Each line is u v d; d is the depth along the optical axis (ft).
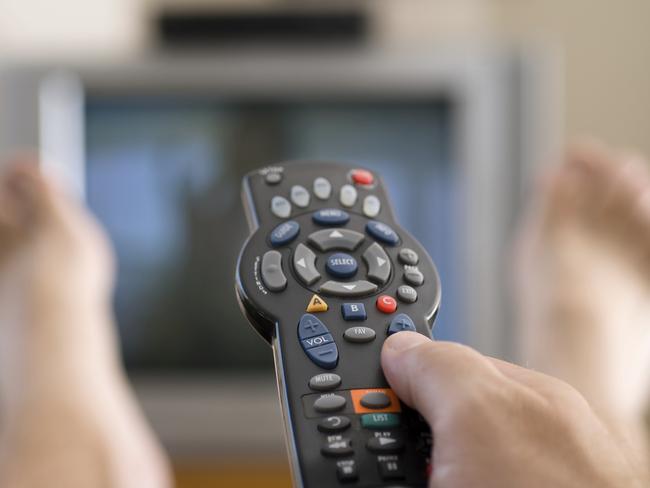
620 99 4.76
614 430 1.14
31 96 3.44
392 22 4.94
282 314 1.32
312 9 3.59
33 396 2.32
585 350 2.87
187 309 3.49
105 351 2.71
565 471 1.01
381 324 1.33
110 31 4.75
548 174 3.49
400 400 1.20
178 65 3.44
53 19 4.17
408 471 1.08
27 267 2.99
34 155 3.44
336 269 1.41
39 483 1.98
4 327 2.87
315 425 1.15
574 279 3.18
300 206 1.57
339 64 3.44
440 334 3.47
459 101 3.43
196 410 3.50
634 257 3.35
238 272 1.39
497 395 1.07
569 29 4.82
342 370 1.24
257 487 3.38
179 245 3.46
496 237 3.43
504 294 3.43
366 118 3.45
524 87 3.42
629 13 4.74
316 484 1.06
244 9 3.60
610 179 3.49
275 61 3.44
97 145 3.47
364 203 1.61
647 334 3.20
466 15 4.97
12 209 3.24
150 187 3.47
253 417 3.50
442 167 3.46
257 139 3.45
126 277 3.47
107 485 2.06
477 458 1.01
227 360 3.51
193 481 3.44
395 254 1.49
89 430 2.19
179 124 3.45
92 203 3.47
